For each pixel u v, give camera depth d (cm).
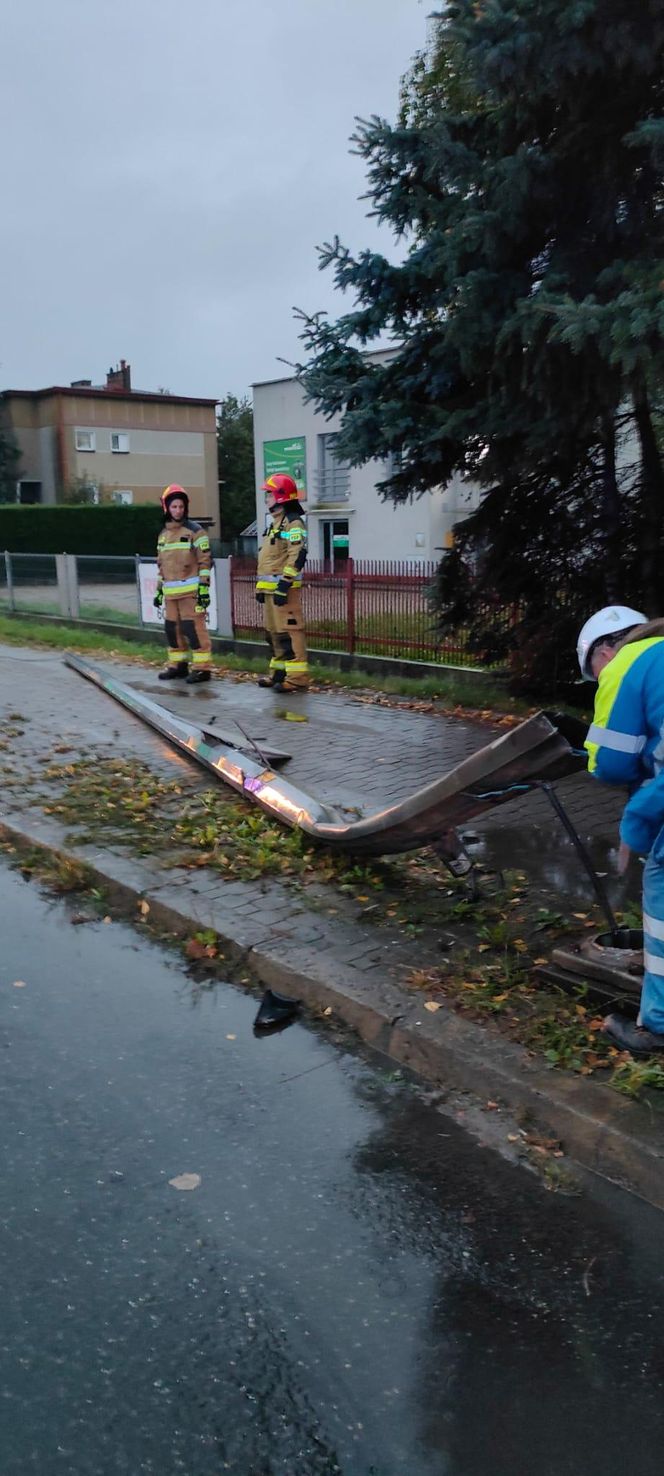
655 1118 340
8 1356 250
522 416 784
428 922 503
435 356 851
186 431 5075
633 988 399
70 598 1834
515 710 971
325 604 1303
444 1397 244
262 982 464
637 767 348
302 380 916
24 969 472
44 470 4900
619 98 694
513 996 421
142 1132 346
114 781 749
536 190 719
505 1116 361
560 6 611
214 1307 268
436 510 3033
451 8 662
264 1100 369
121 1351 253
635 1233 305
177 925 516
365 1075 388
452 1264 289
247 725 938
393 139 773
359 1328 264
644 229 736
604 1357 257
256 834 635
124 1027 420
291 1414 237
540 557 969
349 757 820
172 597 1159
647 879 360
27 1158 329
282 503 1105
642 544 915
